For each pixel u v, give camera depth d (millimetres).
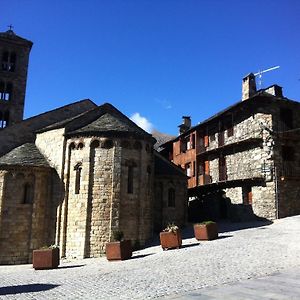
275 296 9562
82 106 33781
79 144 25500
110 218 24250
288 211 30766
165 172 32906
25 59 43094
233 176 35406
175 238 21312
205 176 39094
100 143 25078
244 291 10258
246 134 34031
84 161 24922
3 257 24484
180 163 46156
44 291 12352
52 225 25734
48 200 26250
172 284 11906
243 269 13727
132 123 29875
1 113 40938
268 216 30812
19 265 24109
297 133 32656
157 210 32125
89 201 24328
